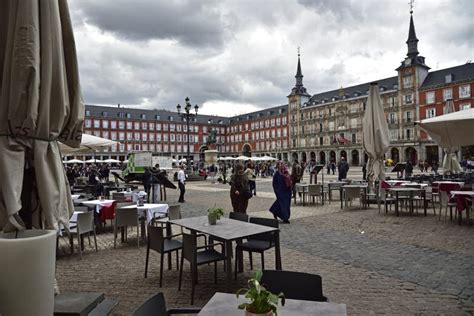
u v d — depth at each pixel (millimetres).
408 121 58656
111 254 6918
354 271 5414
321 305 2410
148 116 91812
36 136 3070
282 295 1974
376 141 12258
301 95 80938
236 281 5195
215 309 2348
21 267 2398
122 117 87750
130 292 4793
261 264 6008
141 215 8289
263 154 90625
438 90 54688
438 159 54344
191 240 4586
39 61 2979
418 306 4102
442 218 9984
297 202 14773
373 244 7078
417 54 58750
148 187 15406
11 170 2896
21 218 3205
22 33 2893
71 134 3477
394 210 11805
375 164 12492
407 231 8258
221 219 5902
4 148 2918
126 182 23547
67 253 7016
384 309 4035
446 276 5086
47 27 3082
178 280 5289
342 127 70312
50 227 3076
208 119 102688
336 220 10062
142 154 29906
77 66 3471
